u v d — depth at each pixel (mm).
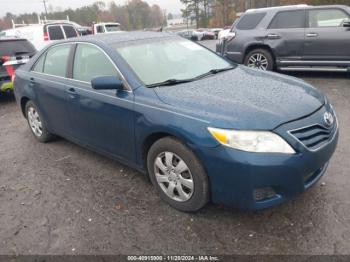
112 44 3793
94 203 3420
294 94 3113
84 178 3961
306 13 7953
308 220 2922
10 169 4387
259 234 2801
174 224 3000
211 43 27188
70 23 15422
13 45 8133
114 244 2816
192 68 3850
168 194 3211
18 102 5406
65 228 3066
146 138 3207
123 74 3453
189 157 2861
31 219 3248
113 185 3742
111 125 3584
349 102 6168
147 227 2988
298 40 8047
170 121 2914
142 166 3455
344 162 3867
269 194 2709
